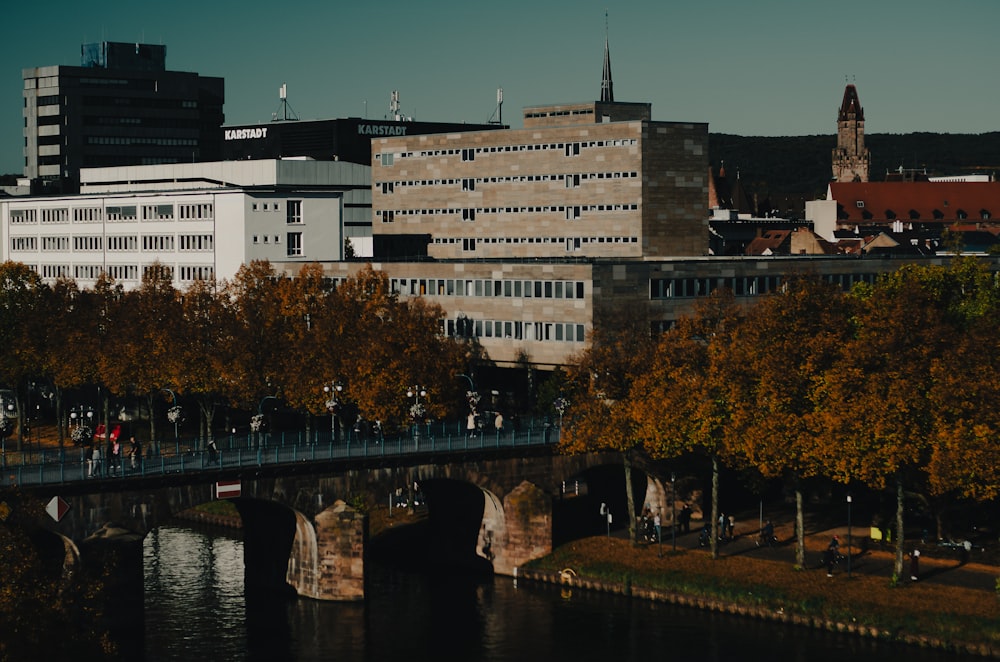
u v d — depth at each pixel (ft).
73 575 358.84
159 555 519.19
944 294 549.95
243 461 438.81
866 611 409.90
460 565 503.20
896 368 427.33
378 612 441.68
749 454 435.12
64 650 288.92
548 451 490.90
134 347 567.18
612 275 590.55
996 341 452.76
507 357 622.13
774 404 439.22
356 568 451.12
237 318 578.25
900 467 420.36
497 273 623.77
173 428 630.33
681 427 453.58
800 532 442.09
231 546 534.37
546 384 561.02
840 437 418.10
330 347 528.63
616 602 447.01
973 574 429.38
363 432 538.47
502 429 507.30
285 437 493.36
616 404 477.36
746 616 426.92
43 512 392.68
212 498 424.46
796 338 458.50
